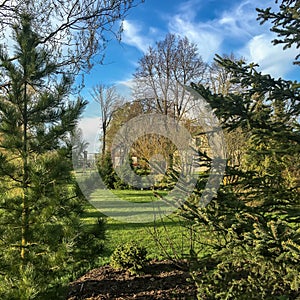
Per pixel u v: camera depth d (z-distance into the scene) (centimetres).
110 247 566
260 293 195
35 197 267
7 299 232
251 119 232
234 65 250
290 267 171
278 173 285
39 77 304
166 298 338
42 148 297
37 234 278
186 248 537
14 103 291
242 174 255
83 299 340
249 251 183
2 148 284
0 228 272
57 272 274
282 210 242
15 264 269
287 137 231
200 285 214
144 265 426
